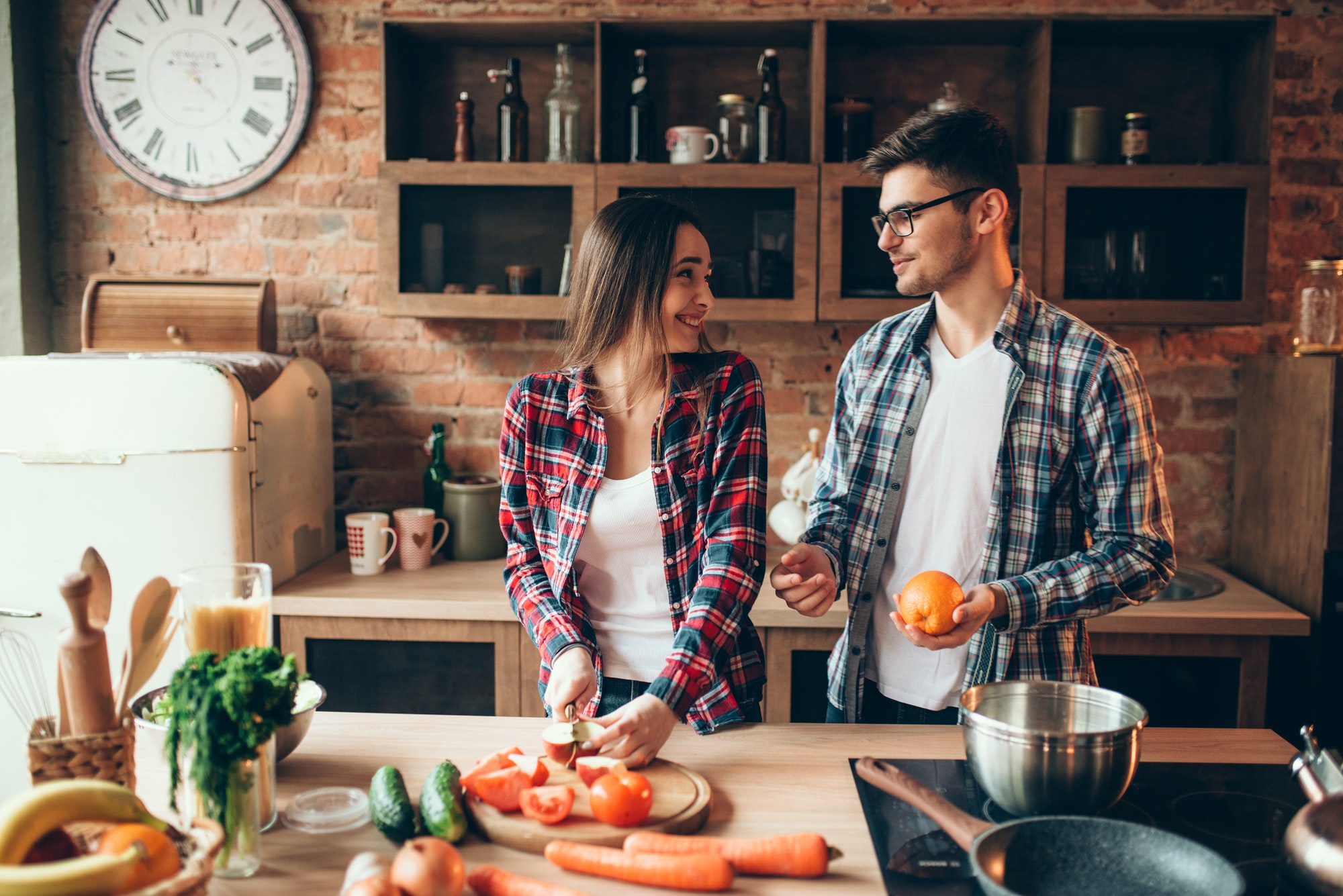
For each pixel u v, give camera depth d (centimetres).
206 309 249
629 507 136
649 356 134
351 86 268
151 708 113
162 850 75
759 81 264
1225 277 238
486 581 232
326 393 258
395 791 95
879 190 242
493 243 248
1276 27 242
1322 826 81
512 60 248
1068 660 143
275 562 224
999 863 82
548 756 110
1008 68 261
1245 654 208
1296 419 228
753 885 87
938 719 147
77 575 91
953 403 148
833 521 155
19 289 261
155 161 268
